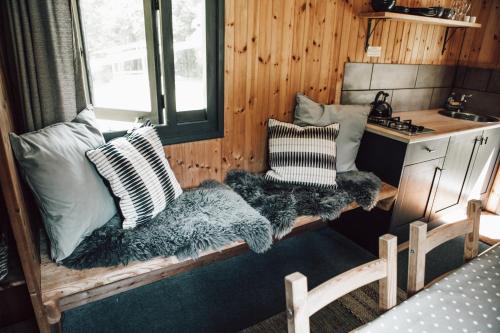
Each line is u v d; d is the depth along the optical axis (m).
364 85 2.62
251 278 2.06
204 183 2.03
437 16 2.44
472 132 2.47
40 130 1.32
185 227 1.50
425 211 2.47
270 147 2.11
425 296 0.96
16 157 1.20
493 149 2.77
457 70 3.19
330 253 2.34
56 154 1.26
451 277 1.04
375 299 1.90
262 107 2.21
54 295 1.22
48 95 1.42
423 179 2.31
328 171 2.03
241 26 1.95
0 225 1.26
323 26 2.26
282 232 1.72
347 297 1.91
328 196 1.93
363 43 2.49
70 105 1.51
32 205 1.44
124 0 1.86
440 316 0.90
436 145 2.26
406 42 2.72
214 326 1.70
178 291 1.93
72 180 1.28
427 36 2.83
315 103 2.29
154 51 1.82
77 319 1.70
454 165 2.48
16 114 1.45
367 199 1.99
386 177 2.25
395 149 2.16
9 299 1.22
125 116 1.99
